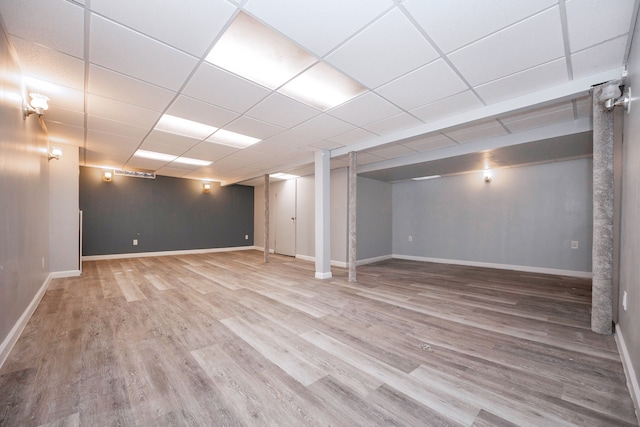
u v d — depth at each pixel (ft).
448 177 22.03
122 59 7.20
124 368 6.49
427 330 8.73
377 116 11.05
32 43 6.58
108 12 5.53
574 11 5.53
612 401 5.38
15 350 7.25
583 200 16.30
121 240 23.52
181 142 14.87
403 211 24.70
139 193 24.39
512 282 15.23
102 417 4.90
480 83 8.46
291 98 9.45
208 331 8.63
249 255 26.78
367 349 7.48
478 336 8.30
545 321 9.48
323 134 13.39
